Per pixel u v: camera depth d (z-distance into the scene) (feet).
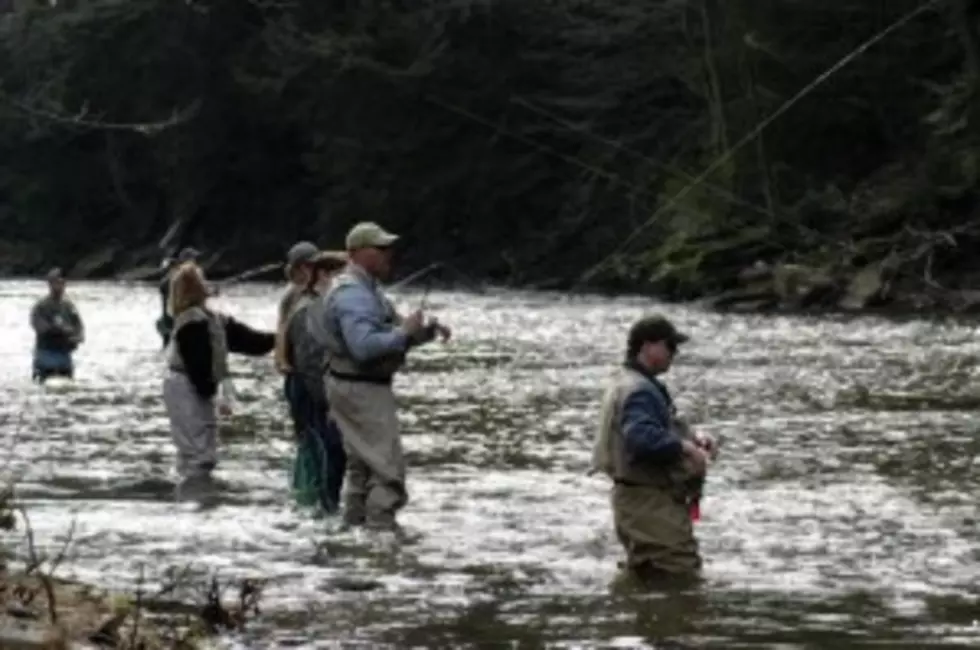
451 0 387.75
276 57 416.46
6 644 42.14
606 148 371.76
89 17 443.73
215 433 77.71
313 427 71.00
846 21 305.53
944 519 67.56
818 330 198.08
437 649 46.24
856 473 80.43
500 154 390.01
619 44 376.48
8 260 476.13
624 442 56.75
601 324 219.61
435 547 62.13
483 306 274.57
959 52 302.25
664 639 47.47
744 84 305.32
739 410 108.78
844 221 278.26
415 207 399.03
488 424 103.04
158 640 45.55
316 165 414.00
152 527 66.08
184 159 440.86
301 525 66.85
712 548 61.52
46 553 59.26
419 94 392.06
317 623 49.34
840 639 47.34
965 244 260.01
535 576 56.75
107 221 474.08
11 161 480.64
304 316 71.26
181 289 77.20
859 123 308.19
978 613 50.65
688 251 285.84
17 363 163.02
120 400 120.26
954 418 103.40
